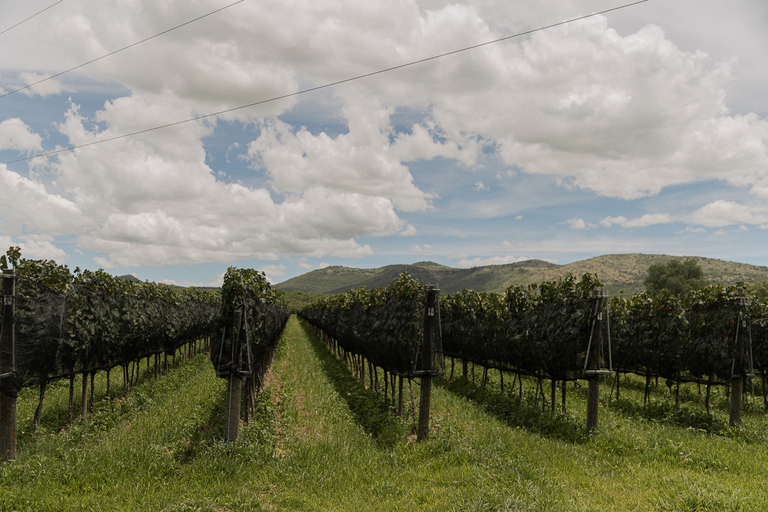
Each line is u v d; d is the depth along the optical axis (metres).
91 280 11.88
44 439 8.88
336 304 24.86
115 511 5.96
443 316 20.47
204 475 7.33
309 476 7.49
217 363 9.84
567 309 11.73
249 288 10.19
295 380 17.91
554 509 5.86
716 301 12.71
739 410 11.46
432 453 8.68
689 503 5.99
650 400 14.75
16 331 8.12
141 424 10.30
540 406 13.27
